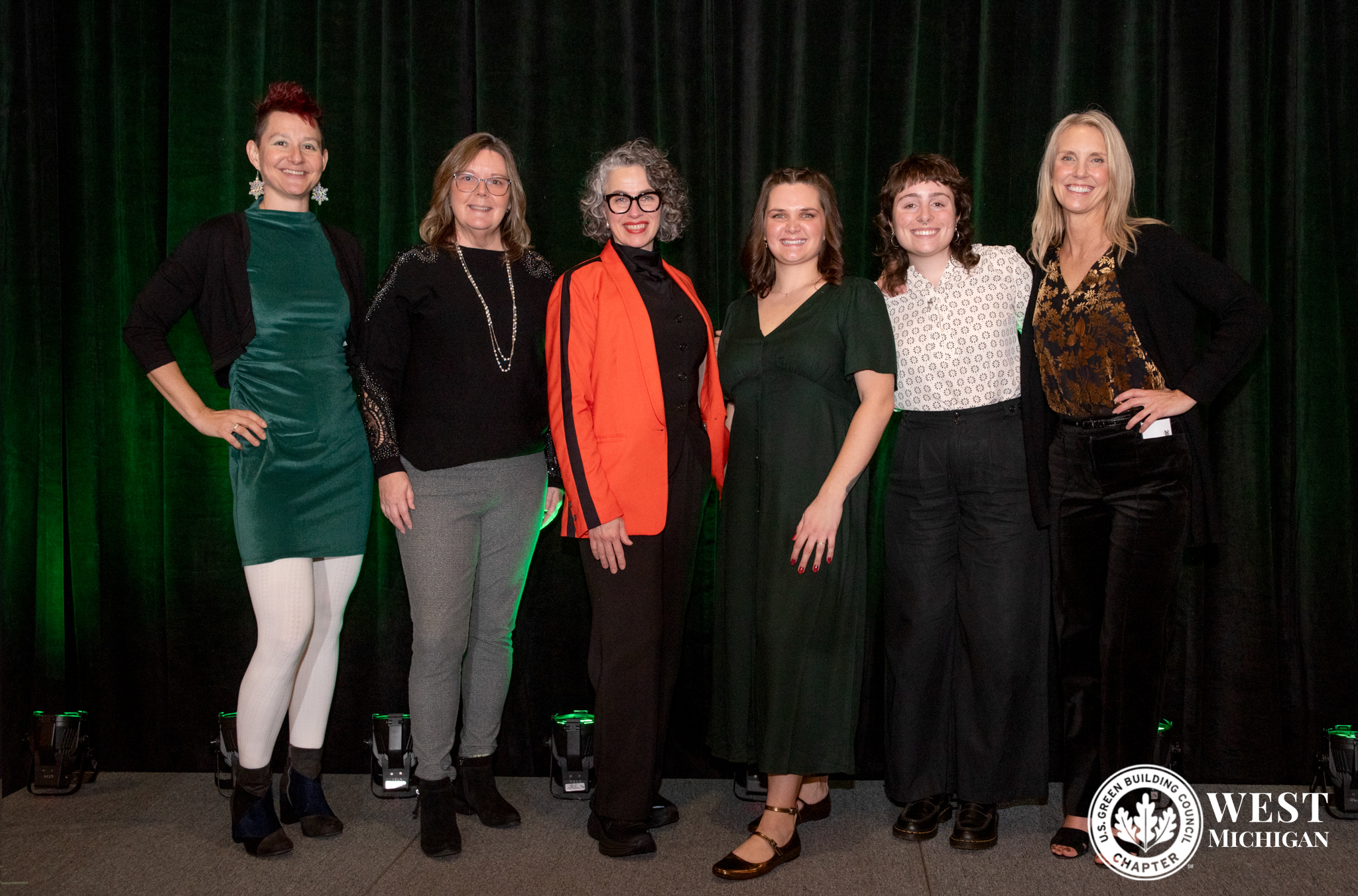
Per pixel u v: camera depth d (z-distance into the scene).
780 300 2.29
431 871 2.20
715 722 2.37
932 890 2.10
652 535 2.19
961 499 2.29
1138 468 2.17
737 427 2.30
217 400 2.84
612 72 2.76
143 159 2.84
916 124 2.72
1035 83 2.74
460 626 2.33
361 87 2.81
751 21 2.76
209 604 2.85
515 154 2.77
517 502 2.37
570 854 2.29
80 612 2.89
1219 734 2.73
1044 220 2.29
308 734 2.44
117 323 2.86
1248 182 2.65
